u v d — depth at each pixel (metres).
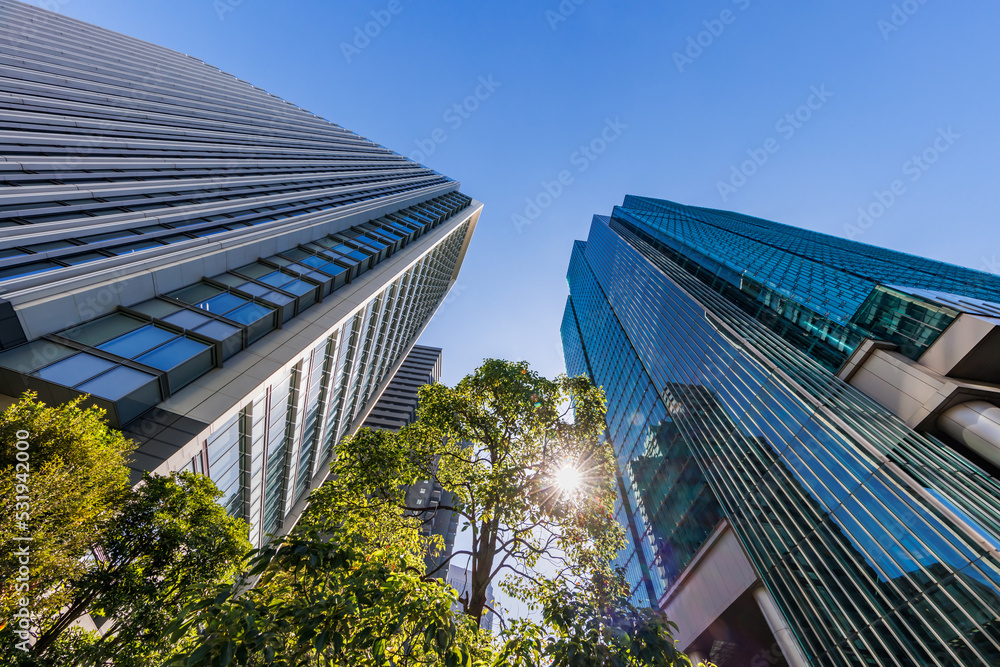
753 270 43.00
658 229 76.12
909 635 15.70
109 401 11.32
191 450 12.70
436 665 5.11
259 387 15.59
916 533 16.73
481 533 9.93
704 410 37.88
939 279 40.53
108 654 7.29
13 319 10.68
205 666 4.00
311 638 4.51
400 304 37.84
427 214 50.72
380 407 66.19
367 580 5.48
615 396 73.81
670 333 50.16
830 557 20.41
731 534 32.06
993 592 13.55
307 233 25.95
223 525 10.05
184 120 37.34
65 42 39.72
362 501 10.05
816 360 28.86
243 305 17.94
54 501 6.31
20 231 13.72
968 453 18.48
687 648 35.50
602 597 8.38
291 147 48.41
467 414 11.85
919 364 21.39
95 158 23.05
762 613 27.02
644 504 53.28
